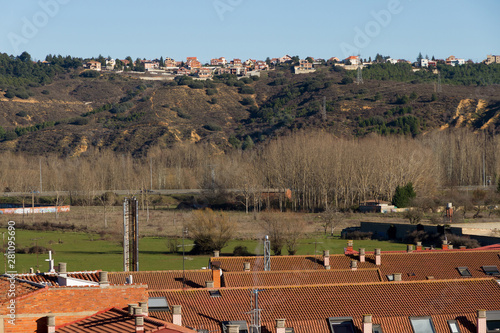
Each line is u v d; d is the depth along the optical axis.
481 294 49.41
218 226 106.94
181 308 45.03
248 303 46.50
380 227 125.38
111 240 122.94
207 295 47.62
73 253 107.38
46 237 124.94
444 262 66.62
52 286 41.19
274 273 59.12
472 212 151.75
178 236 126.88
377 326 44.56
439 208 155.00
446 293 49.38
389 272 64.62
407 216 138.12
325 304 46.84
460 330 45.12
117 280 55.75
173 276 57.34
